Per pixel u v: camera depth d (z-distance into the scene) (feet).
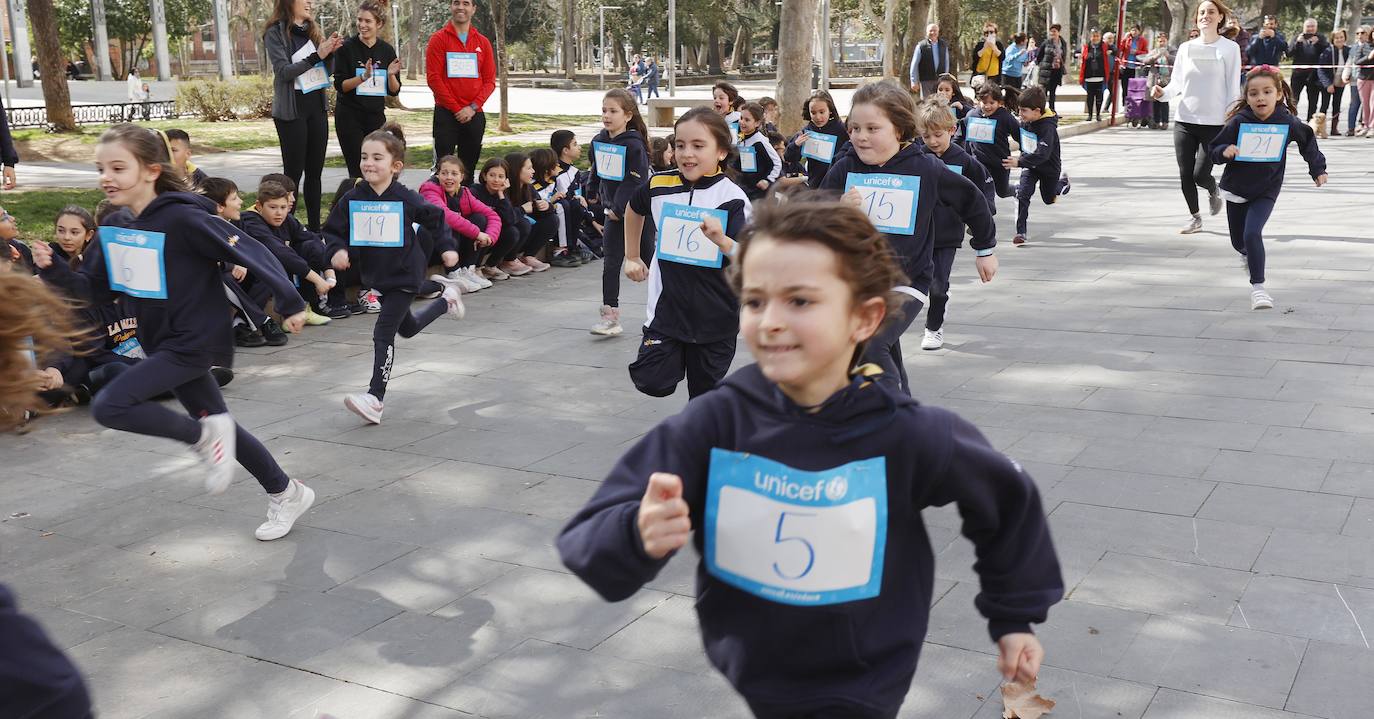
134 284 15.46
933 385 22.86
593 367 25.67
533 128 85.87
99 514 17.70
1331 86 71.46
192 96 92.17
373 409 21.40
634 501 6.79
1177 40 181.57
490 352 27.17
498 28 81.25
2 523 17.38
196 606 14.47
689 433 6.97
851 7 191.11
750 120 36.99
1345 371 22.71
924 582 7.22
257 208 28.99
